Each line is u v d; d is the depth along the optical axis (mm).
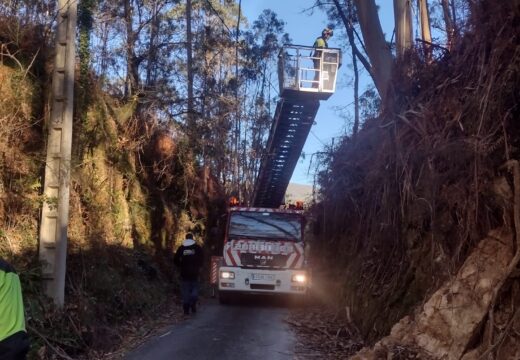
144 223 16078
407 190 8289
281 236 14586
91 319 8906
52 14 11195
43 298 8242
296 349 8977
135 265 13086
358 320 10000
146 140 16609
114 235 12773
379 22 13242
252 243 14352
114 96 15852
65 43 9156
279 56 18359
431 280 7348
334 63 18312
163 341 9367
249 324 11383
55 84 9141
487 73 6324
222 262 14414
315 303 14742
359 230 12320
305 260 14312
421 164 8156
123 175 14766
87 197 11609
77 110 11844
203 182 21734
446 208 7262
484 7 6562
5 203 9016
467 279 6078
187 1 21797
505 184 5898
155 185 17969
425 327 6301
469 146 6293
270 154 21469
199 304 14672
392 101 9898
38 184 9656
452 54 7953
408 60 9648
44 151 10039
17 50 10391
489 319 5559
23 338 2795
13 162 9344
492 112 6105
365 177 11688
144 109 16844
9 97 9633
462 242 6531
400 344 6375
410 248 8477
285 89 18016
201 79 21125
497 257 5910
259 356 8398
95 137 12695
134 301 11500
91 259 10672
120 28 17281
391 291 8805
